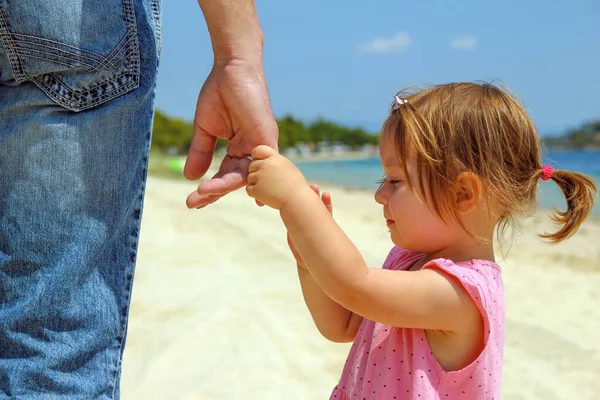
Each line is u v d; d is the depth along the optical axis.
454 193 1.64
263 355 3.12
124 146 1.72
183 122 47.72
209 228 6.00
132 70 1.71
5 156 1.65
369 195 16.56
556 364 3.30
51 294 1.65
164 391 2.74
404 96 1.75
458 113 1.65
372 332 1.71
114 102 1.69
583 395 2.95
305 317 3.68
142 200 1.79
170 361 2.99
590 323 3.98
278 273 4.51
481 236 1.68
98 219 1.70
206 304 3.70
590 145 67.38
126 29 1.70
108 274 1.73
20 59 1.61
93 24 1.64
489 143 1.65
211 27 1.79
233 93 1.77
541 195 1.94
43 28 1.59
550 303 4.45
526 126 1.72
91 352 1.69
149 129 1.77
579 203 1.77
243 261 4.80
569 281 5.15
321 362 3.12
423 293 1.56
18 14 1.58
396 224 1.71
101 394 1.71
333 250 1.56
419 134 1.63
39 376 1.63
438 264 1.58
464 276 1.58
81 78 1.65
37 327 1.64
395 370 1.63
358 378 1.71
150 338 3.22
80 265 1.67
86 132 1.67
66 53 1.62
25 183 1.65
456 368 1.59
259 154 1.62
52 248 1.66
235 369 2.96
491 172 1.65
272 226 6.41
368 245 6.18
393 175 1.71
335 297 1.58
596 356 3.38
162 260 4.62
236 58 1.78
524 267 5.74
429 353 1.60
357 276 1.55
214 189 1.72
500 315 1.63
